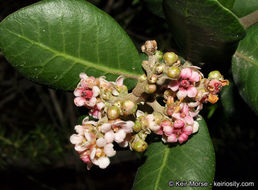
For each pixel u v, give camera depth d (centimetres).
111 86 8
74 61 9
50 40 9
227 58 9
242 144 18
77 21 9
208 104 13
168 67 8
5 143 19
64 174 31
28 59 9
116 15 19
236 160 20
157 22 18
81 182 31
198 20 7
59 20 8
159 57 8
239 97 11
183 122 8
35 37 8
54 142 19
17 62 9
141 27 19
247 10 10
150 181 10
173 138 8
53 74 9
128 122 8
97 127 8
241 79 10
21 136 21
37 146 19
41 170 23
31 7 8
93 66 9
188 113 8
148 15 18
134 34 18
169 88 8
